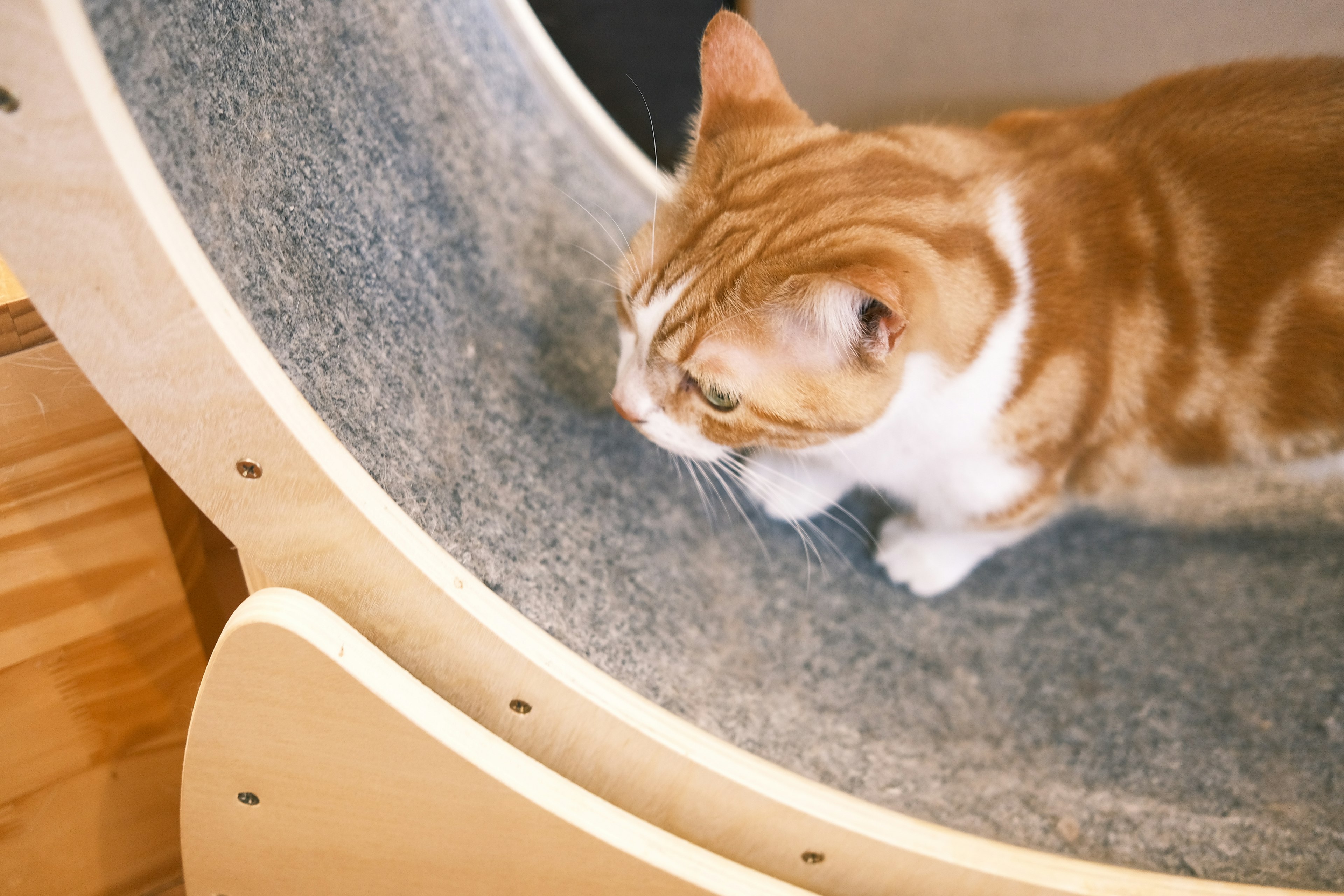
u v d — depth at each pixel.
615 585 0.76
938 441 0.82
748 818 0.70
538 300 0.89
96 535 0.69
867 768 0.76
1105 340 0.80
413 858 0.70
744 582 0.89
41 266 0.44
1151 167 0.83
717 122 0.83
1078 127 0.88
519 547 0.69
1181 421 0.89
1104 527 1.02
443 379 0.71
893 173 0.78
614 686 0.66
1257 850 0.75
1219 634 0.93
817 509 0.97
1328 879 0.73
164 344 0.47
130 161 0.43
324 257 0.61
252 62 0.57
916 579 0.93
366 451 0.58
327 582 0.58
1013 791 0.78
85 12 0.42
